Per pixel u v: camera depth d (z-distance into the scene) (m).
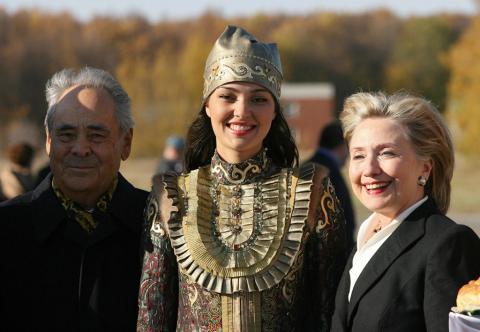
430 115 3.01
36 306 3.45
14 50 68.75
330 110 54.50
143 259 3.32
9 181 8.52
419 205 2.98
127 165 42.84
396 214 3.00
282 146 3.46
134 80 55.00
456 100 39.72
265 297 3.15
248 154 3.31
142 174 36.00
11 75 66.69
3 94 65.62
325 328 3.21
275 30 76.44
